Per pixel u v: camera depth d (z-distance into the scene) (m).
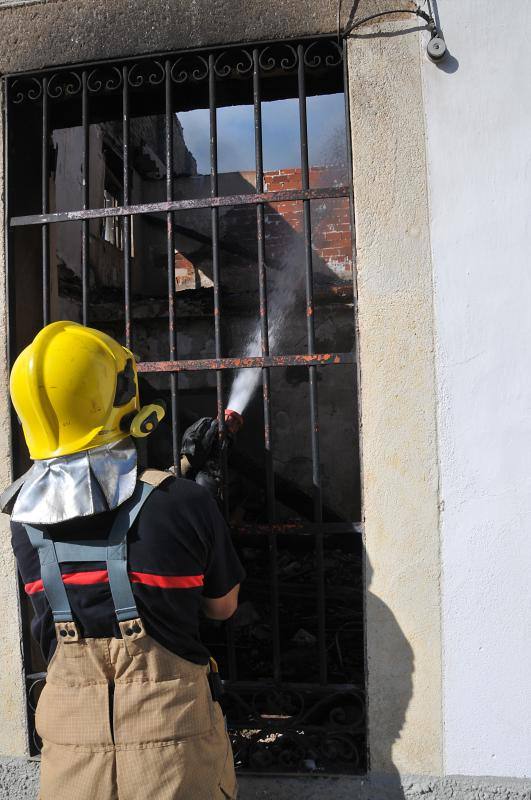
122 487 1.44
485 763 1.96
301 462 6.35
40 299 2.53
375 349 2.02
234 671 2.17
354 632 3.46
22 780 2.22
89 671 1.42
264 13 2.10
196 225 8.22
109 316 5.69
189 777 1.38
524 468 1.95
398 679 2.00
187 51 2.16
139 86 2.27
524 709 1.95
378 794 2.00
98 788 1.36
